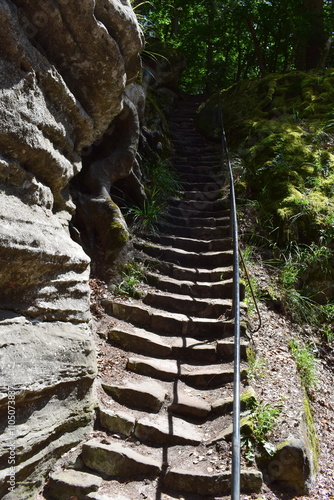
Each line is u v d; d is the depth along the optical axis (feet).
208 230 21.16
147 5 41.34
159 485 10.23
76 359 11.19
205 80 54.29
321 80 31.27
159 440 11.34
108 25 11.58
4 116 9.20
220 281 18.15
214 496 10.03
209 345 14.84
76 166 13.30
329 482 11.38
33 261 10.01
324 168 23.49
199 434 11.75
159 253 19.22
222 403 12.35
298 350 16.03
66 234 12.30
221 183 25.18
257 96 32.58
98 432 11.33
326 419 14.05
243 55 54.75
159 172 24.08
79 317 11.93
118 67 12.16
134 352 14.46
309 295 19.02
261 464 10.94
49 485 9.86
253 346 15.24
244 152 26.71
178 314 16.19
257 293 18.16
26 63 9.69
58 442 10.48
